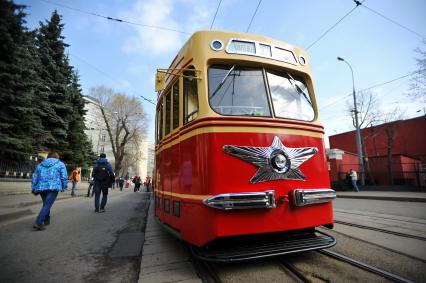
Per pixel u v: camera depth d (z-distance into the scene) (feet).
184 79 14.51
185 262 13.37
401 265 11.84
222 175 11.50
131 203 42.11
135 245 16.62
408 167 80.07
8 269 12.59
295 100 14.37
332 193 13.29
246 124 12.25
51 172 21.02
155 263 13.29
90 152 93.61
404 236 16.92
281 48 14.65
